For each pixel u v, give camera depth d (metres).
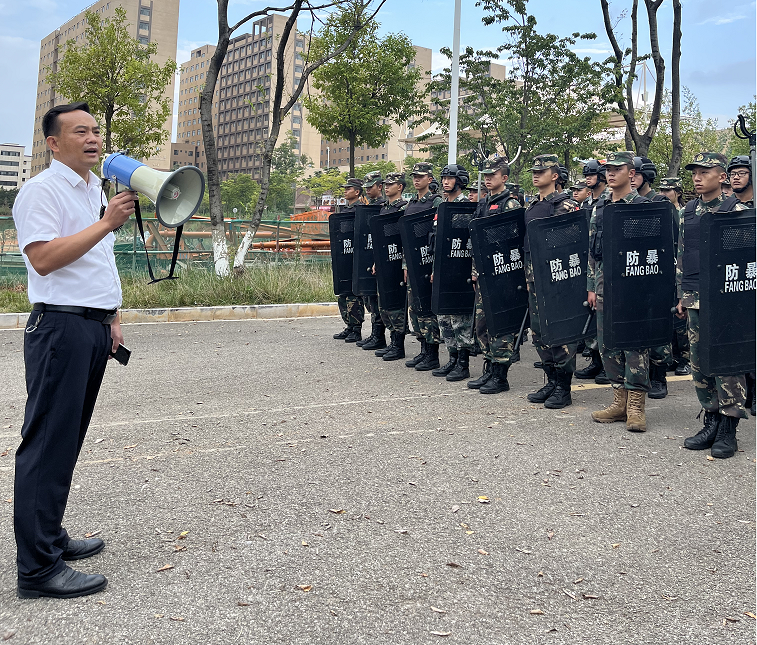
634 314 5.41
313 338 9.99
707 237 4.73
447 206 6.99
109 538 3.51
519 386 7.12
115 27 23.86
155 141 24.84
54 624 2.73
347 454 4.85
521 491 4.21
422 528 3.67
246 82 144.88
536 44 20.66
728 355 4.79
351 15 15.30
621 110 17.94
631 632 2.76
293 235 19.72
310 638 2.67
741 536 3.64
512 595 3.02
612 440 5.27
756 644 2.68
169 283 12.62
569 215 6.02
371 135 23.66
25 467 2.88
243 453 4.86
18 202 2.81
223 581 3.09
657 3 16.55
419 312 7.66
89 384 3.07
